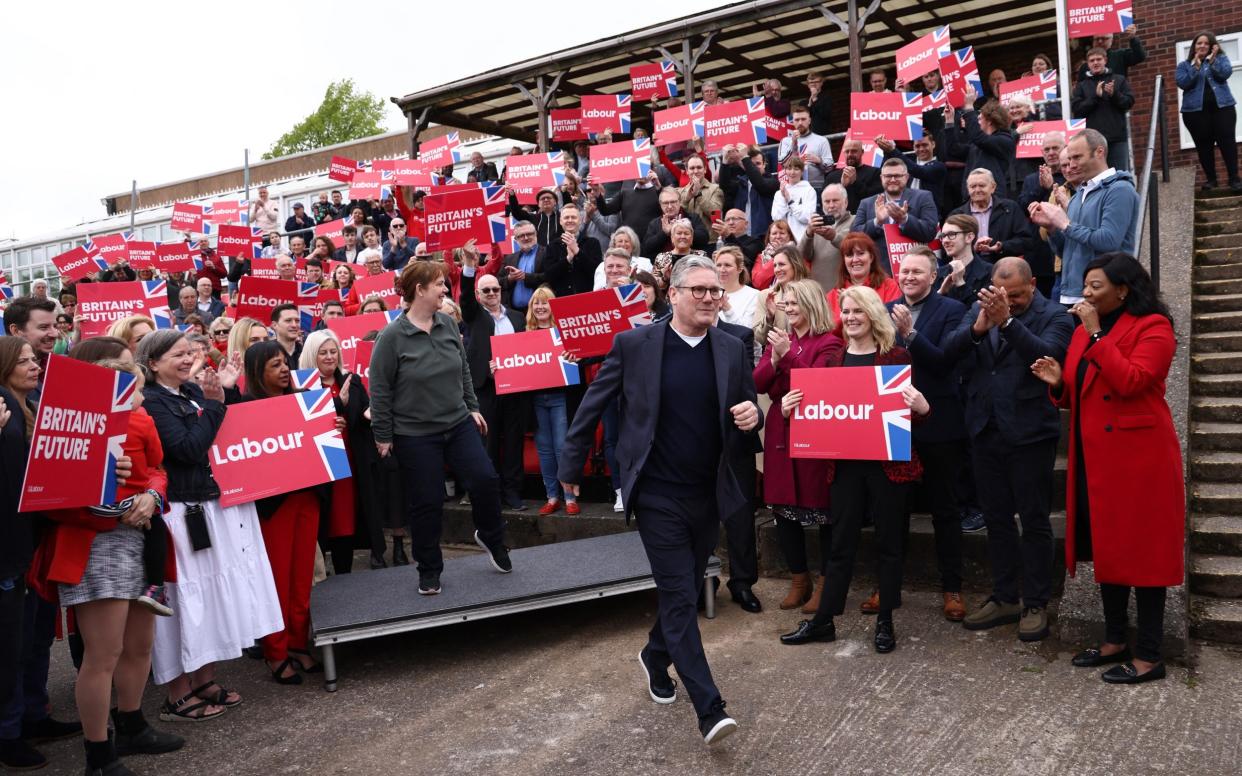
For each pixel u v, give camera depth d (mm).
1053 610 5332
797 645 5129
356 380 6324
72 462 3566
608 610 6070
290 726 4582
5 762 4203
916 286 5387
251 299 9359
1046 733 3941
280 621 4941
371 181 14078
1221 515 5754
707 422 4141
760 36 13406
